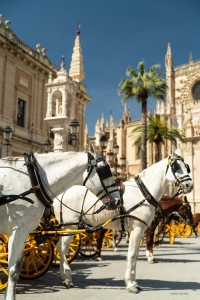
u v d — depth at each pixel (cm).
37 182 527
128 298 632
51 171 558
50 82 1986
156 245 1761
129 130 6881
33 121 3094
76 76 3584
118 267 1011
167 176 757
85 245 1270
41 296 645
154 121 3516
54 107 3328
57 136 1856
